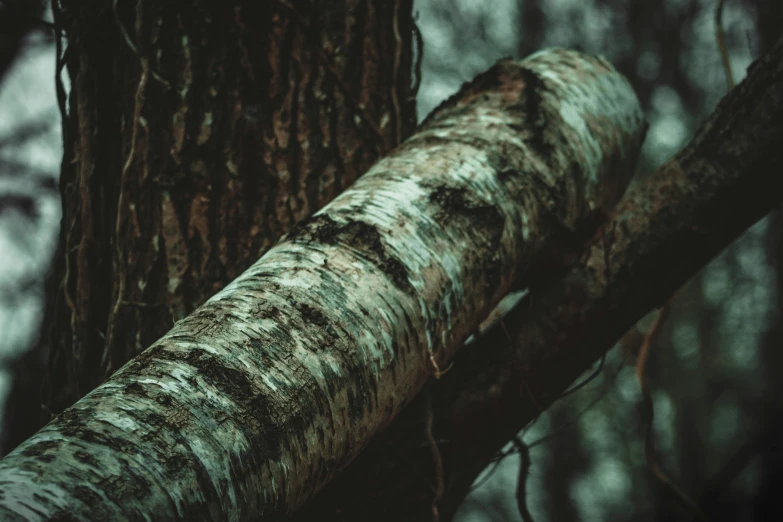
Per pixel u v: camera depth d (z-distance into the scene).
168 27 1.78
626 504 8.19
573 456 7.69
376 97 1.82
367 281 1.63
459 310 1.68
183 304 1.76
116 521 1.47
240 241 1.77
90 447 1.49
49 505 1.46
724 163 1.73
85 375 1.80
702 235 1.75
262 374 1.56
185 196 1.77
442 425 1.75
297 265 1.63
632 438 7.74
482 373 1.77
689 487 6.82
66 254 1.81
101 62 1.82
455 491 1.77
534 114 1.78
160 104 1.77
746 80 1.74
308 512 1.71
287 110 1.79
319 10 1.81
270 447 1.54
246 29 1.78
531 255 1.75
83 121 1.82
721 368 7.13
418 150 1.76
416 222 1.68
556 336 1.77
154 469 1.50
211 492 1.51
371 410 1.61
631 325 1.78
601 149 1.82
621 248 1.76
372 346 1.61
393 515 1.73
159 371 1.54
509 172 1.74
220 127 1.78
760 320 6.58
